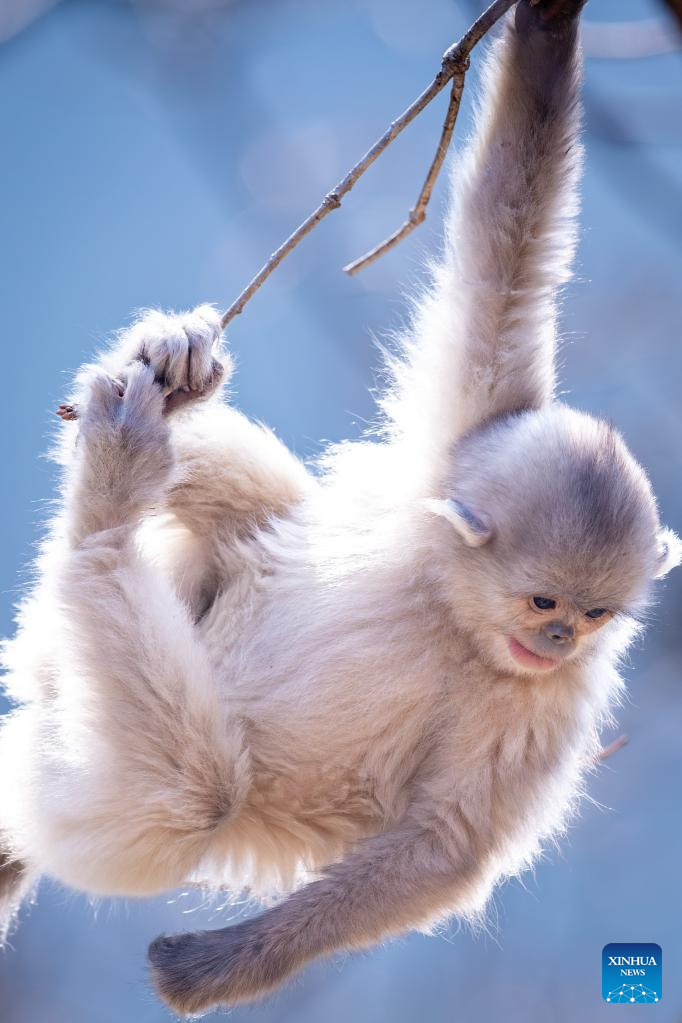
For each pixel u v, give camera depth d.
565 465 10.97
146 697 10.34
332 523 11.37
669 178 24.56
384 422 12.05
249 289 10.77
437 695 11.07
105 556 10.38
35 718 11.30
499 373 11.42
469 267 11.40
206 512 11.64
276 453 11.77
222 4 25.00
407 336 12.02
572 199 11.46
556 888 23.66
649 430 24.94
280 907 10.90
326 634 11.02
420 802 11.04
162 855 10.50
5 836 11.91
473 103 11.70
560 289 12.12
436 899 10.91
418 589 11.11
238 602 11.33
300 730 10.95
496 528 10.91
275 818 11.15
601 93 21.86
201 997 10.80
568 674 11.38
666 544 11.72
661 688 22.30
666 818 23.69
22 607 11.65
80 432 10.52
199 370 10.63
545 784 11.38
